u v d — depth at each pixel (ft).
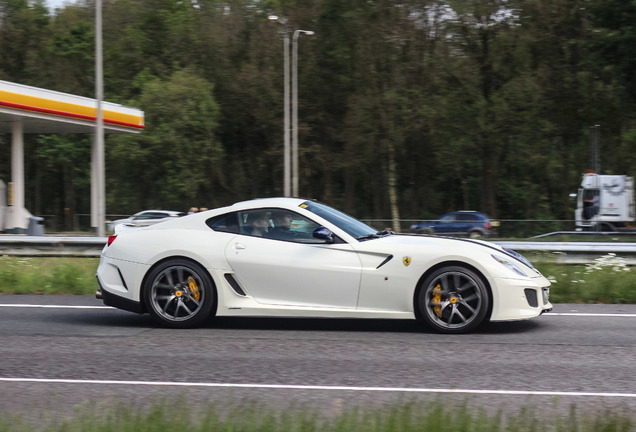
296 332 28.19
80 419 15.66
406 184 197.47
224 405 17.67
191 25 180.65
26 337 27.04
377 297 27.91
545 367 22.27
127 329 28.81
